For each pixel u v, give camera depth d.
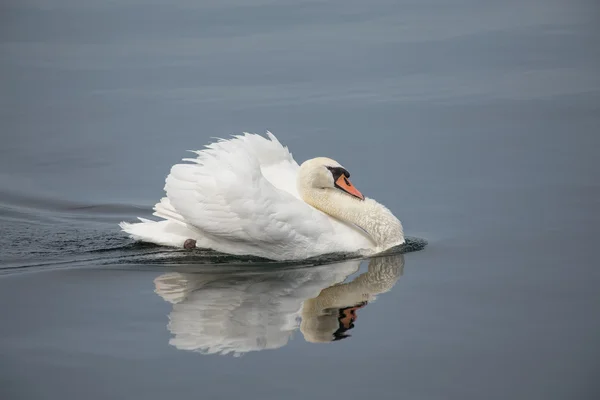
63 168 22.55
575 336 13.23
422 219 18.80
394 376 12.14
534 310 14.14
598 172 20.97
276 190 16.61
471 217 18.77
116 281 15.36
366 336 13.29
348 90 27.28
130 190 21.17
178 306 14.24
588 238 17.33
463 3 36.62
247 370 12.30
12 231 18.31
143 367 12.37
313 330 13.45
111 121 25.52
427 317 13.93
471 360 12.57
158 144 23.78
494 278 15.50
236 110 25.75
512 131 23.89
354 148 23.02
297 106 26.06
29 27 35.03
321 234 16.73
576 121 24.44
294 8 35.97
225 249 16.84
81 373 12.21
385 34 32.66
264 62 29.91
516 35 32.28
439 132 24.03
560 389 11.80
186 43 32.16
